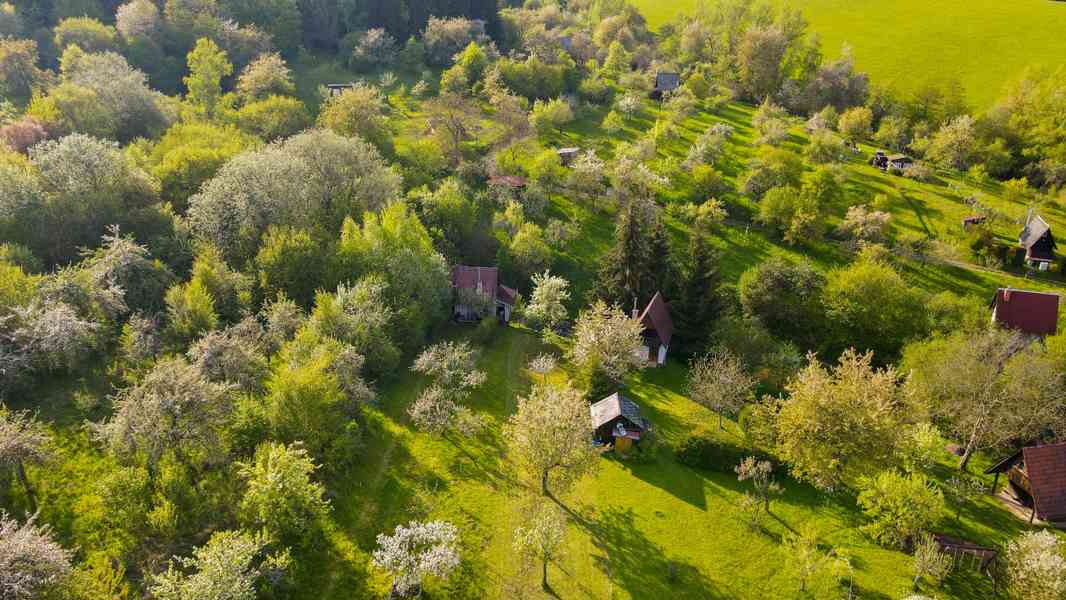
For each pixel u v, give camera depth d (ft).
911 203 376.48
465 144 401.90
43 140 251.19
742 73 542.98
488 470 172.76
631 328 210.59
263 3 504.02
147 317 192.24
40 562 106.01
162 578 114.52
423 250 251.39
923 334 250.78
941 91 510.99
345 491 158.81
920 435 181.47
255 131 355.36
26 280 180.45
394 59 517.96
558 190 368.07
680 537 153.79
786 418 170.30
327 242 247.09
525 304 279.49
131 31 426.51
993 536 160.15
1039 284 311.47
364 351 200.75
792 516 163.22
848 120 461.37
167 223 233.76
